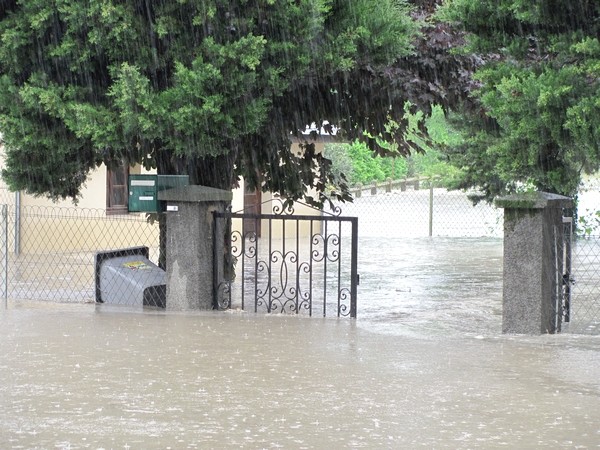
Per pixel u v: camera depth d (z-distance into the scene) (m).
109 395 12.62
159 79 20.89
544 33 18.83
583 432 10.97
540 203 17.66
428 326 19.92
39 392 12.76
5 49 20.08
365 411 11.86
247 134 22.30
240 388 13.09
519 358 15.41
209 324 18.69
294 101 22.95
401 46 20.81
